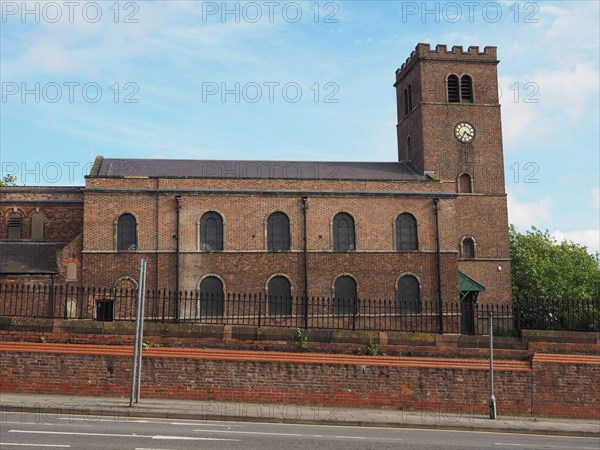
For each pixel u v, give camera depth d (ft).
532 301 95.25
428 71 159.94
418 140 159.43
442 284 134.31
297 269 130.62
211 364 71.82
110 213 127.03
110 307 125.18
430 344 76.54
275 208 132.36
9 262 124.26
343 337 75.15
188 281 127.03
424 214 136.67
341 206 134.31
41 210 140.56
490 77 162.20
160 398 70.74
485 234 154.30
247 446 46.78
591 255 241.76
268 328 74.54
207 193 130.21
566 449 53.93
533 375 76.07
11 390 69.31
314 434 54.85
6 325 71.56
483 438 58.54
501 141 159.22
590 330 92.17
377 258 133.39
